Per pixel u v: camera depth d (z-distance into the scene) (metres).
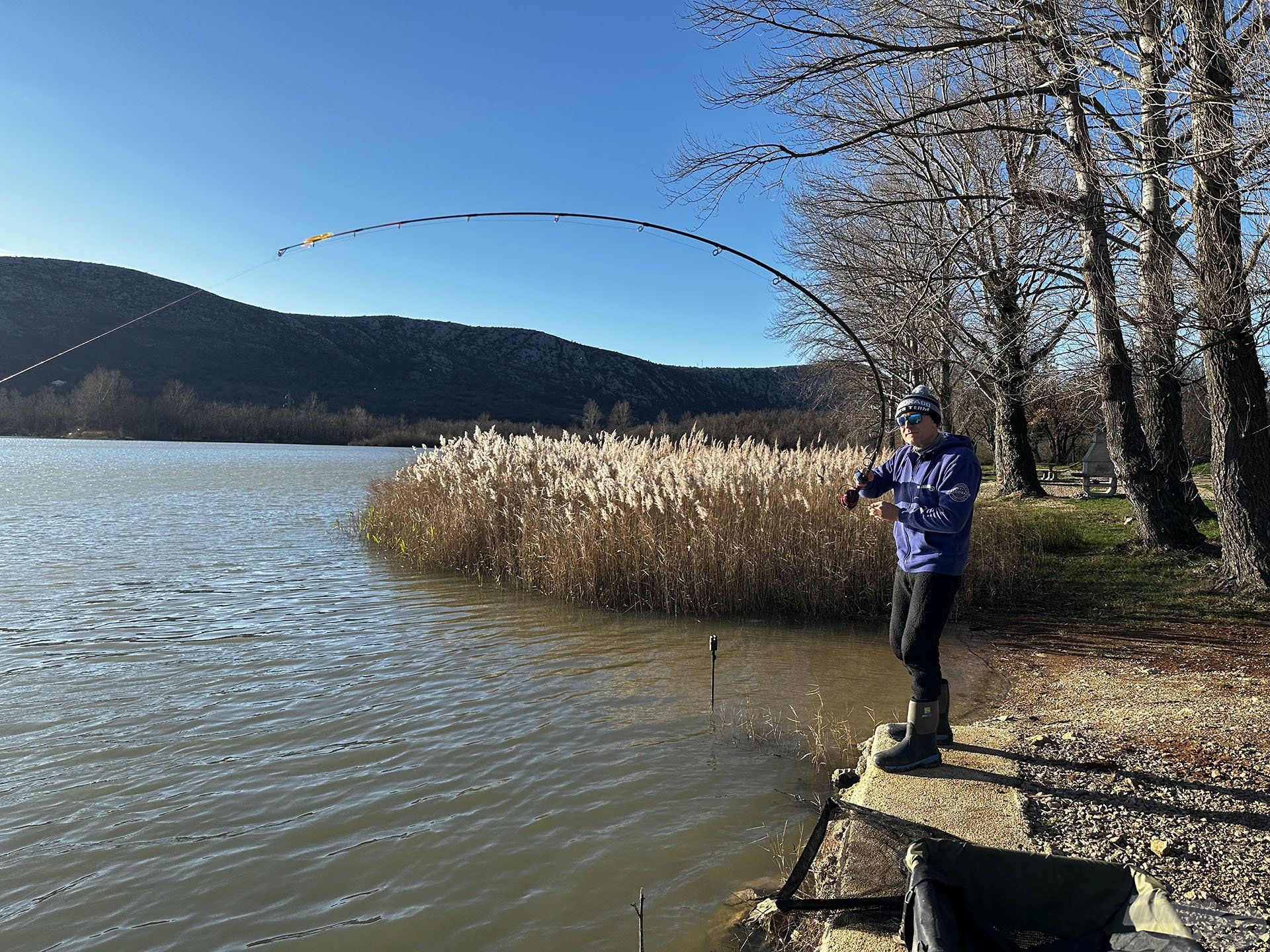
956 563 3.91
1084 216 8.87
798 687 6.57
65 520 17.38
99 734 5.34
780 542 9.78
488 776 4.73
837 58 9.02
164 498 22.38
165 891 3.53
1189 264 8.52
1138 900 2.39
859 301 20.02
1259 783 3.91
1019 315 13.15
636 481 10.53
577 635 8.37
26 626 8.27
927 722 4.10
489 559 11.81
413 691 6.35
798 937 3.08
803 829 4.07
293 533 15.95
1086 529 13.92
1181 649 7.14
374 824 4.14
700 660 7.41
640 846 3.91
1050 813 3.63
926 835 3.22
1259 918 2.70
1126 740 4.61
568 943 3.16
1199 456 28.31
